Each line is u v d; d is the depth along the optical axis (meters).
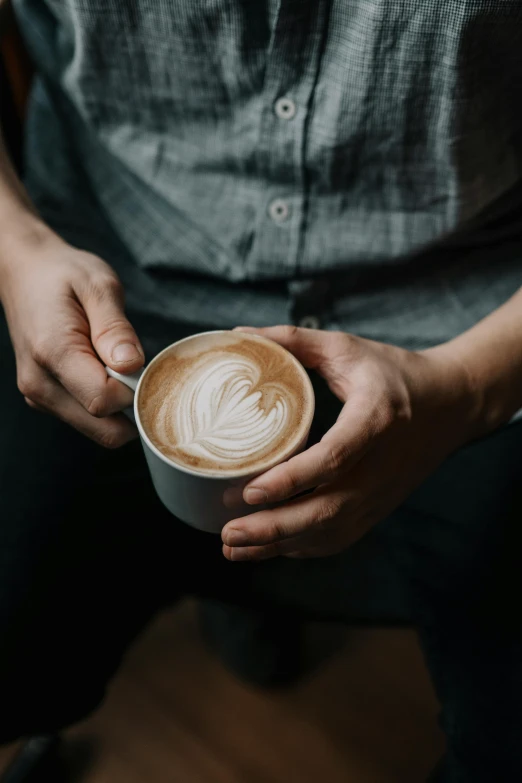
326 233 0.81
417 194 0.77
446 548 0.82
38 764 1.06
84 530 0.81
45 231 0.78
